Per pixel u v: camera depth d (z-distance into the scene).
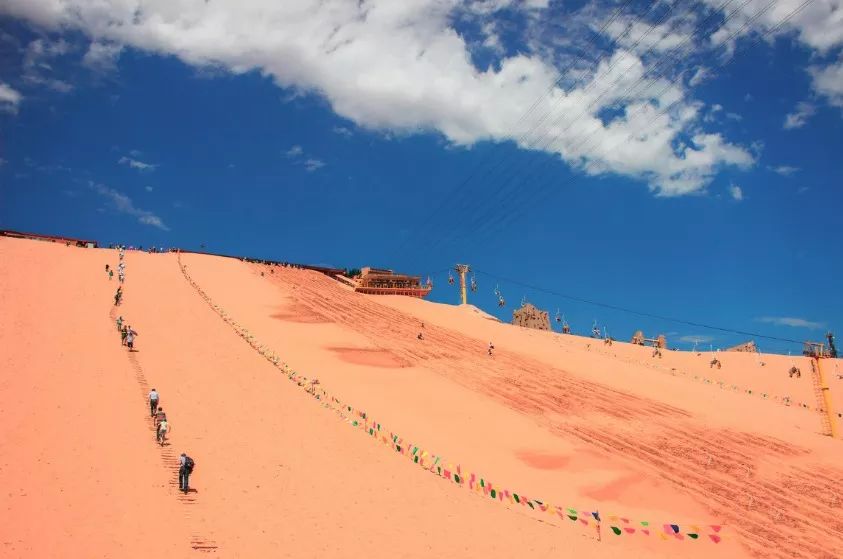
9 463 23.66
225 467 26.97
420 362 53.56
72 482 23.14
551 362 60.22
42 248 72.50
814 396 62.81
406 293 90.56
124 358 39.78
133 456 26.31
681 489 32.81
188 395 35.12
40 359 36.81
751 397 58.16
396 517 25.25
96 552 18.83
